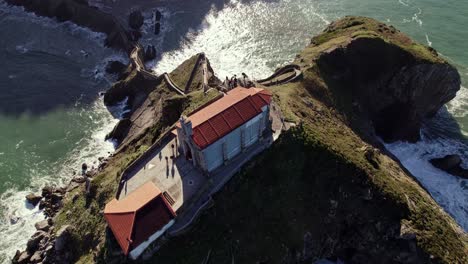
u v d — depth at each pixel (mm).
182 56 110500
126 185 59406
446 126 94312
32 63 107938
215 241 56594
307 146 64625
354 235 64500
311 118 73062
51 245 64688
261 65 107125
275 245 59656
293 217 61531
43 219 72625
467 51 110125
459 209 77625
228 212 58531
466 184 81938
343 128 77688
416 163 86688
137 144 78062
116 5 127750
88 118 93688
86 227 63312
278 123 66375
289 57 109625
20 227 71750
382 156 77562
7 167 82750
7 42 114375
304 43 114562
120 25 116000
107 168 74125
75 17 121562
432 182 82562
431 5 127562
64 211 70375
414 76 88625
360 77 90688
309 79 83562
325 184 64062
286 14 125938
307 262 63281
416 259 60344
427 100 92125
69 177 80750
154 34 117375
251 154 62062
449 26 118562
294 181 62938
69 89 100688
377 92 91750
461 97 100250
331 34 101562
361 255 64875
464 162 86375
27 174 81500
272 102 70625
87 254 60344
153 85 93625
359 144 73812
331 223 63594
